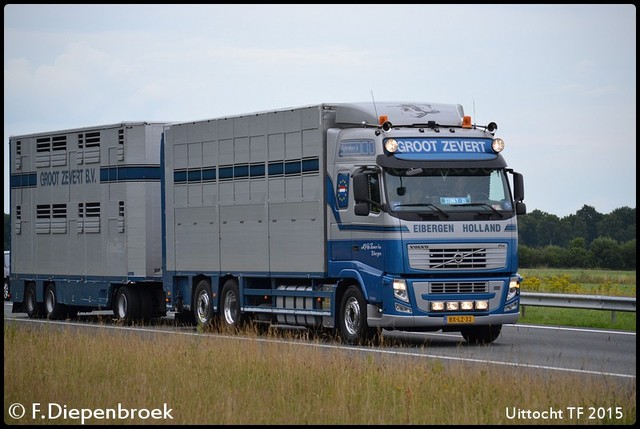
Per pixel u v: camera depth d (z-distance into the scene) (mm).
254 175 35406
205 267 37781
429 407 17734
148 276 41500
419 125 31531
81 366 23391
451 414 17250
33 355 25328
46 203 46594
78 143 44781
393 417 17188
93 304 43750
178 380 21031
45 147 46688
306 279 33844
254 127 35406
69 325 41594
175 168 39438
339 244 31891
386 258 30172
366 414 17172
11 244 48719
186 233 38781
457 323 30344
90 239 44000
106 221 43156
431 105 32344
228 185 36625
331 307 32344
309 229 32938
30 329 31781
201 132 38031
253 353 24094
